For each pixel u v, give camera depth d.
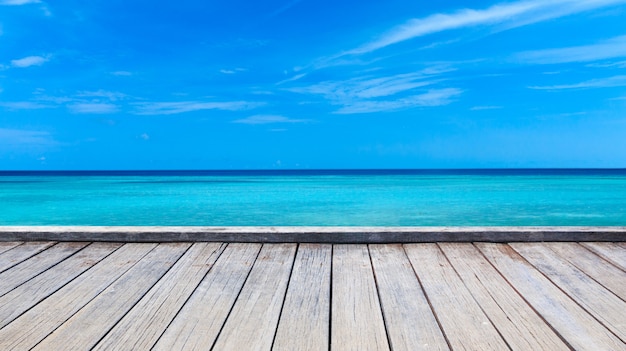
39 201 29.09
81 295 2.81
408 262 3.50
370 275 3.20
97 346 2.13
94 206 25.84
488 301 2.70
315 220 19.06
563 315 2.48
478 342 2.16
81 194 36.00
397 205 25.22
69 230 4.14
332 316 2.50
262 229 4.13
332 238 4.05
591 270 3.27
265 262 3.52
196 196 33.69
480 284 3.00
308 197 32.06
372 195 34.19
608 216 19.81
